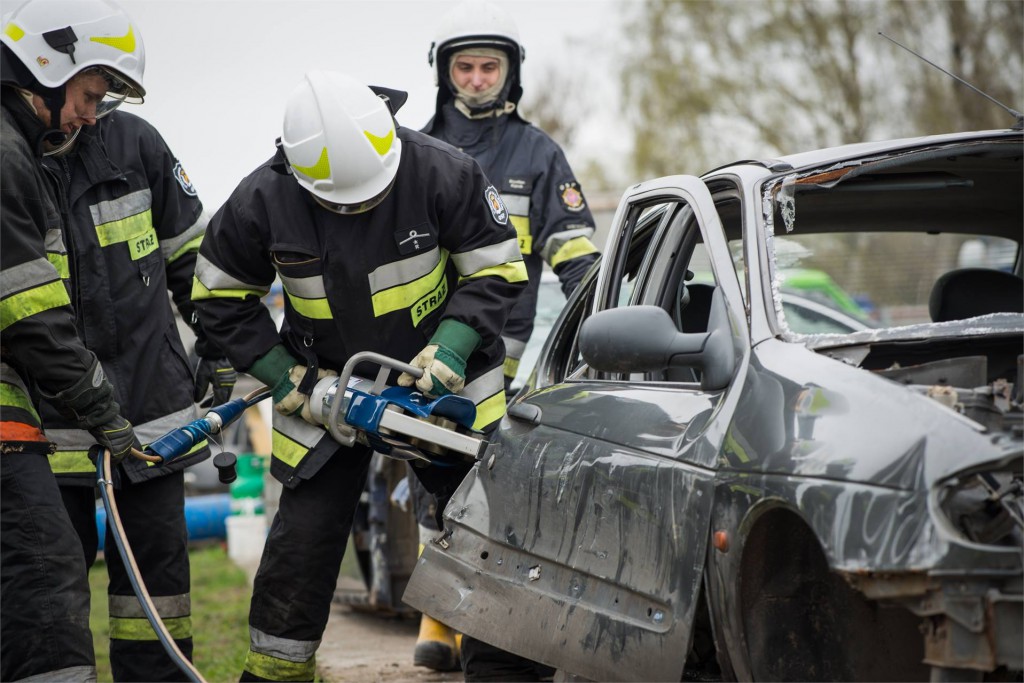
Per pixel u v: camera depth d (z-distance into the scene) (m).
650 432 5.65
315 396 6.89
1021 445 4.18
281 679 7.11
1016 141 6.35
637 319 5.47
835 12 51.59
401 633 12.44
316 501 7.10
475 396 7.16
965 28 47.94
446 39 9.33
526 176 9.45
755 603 5.07
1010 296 7.35
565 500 6.04
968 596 4.14
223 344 7.10
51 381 6.56
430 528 9.60
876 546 4.28
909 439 4.40
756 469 4.86
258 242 6.89
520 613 6.21
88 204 7.66
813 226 7.28
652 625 5.33
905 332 5.30
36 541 6.42
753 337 5.40
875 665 5.07
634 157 54.53
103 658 12.04
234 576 17.33
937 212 7.22
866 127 50.84
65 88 6.68
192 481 22.98
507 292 6.98
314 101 6.49
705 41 53.94
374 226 6.74
